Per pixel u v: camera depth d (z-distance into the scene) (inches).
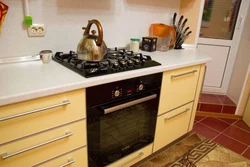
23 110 32.8
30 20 47.1
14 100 30.8
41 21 50.1
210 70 108.4
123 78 43.8
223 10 99.4
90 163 46.8
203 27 104.0
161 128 62.1
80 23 57.2
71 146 41.4
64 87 35.5
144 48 71.6
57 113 37.0
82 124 41.5
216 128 88.9
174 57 64.2
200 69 67.5
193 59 62.7
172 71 56.3
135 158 57.1
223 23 101.6
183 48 81.4
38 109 34.1
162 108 58.9
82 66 43.8
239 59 100.2
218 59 106.3
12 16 45.5
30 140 35.2
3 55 46.8
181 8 82.6
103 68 43.5
